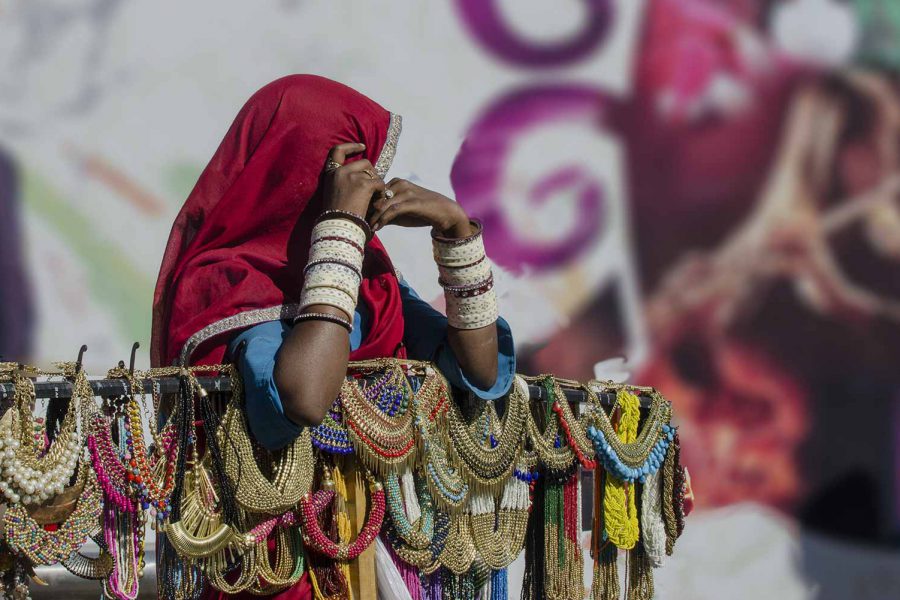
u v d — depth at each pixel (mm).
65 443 4684
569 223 14289
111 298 11969
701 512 15188
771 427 15492
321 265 5340
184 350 5652
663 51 14992
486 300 5945
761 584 15258
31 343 11578
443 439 5949
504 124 13953
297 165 5961
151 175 12250
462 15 13805
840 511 15719
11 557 4672
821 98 16016
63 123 11984
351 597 5625
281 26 12906
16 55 11883
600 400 7004
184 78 12484
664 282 14969
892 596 15539
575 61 14422
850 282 16000
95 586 6992
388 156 6262
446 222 5859
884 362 16047
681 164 15078
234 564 5301
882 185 16281
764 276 15602
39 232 11766
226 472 5219
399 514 5707
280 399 5105
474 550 6145
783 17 15812
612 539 7023
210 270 5840
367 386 5672
